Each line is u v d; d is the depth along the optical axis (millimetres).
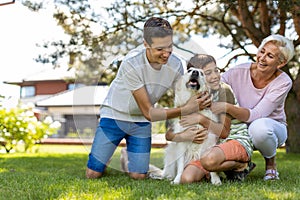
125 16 6035
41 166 4836
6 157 6363
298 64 8305
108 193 2664
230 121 3328
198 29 7582
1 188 2930
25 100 25625
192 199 2412
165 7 6309
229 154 3066
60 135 19109
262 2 7340
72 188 2850
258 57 3363
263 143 3309
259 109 3377
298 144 7938
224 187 2875
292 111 7934
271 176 3477
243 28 7391
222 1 6152
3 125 7949
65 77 7633
